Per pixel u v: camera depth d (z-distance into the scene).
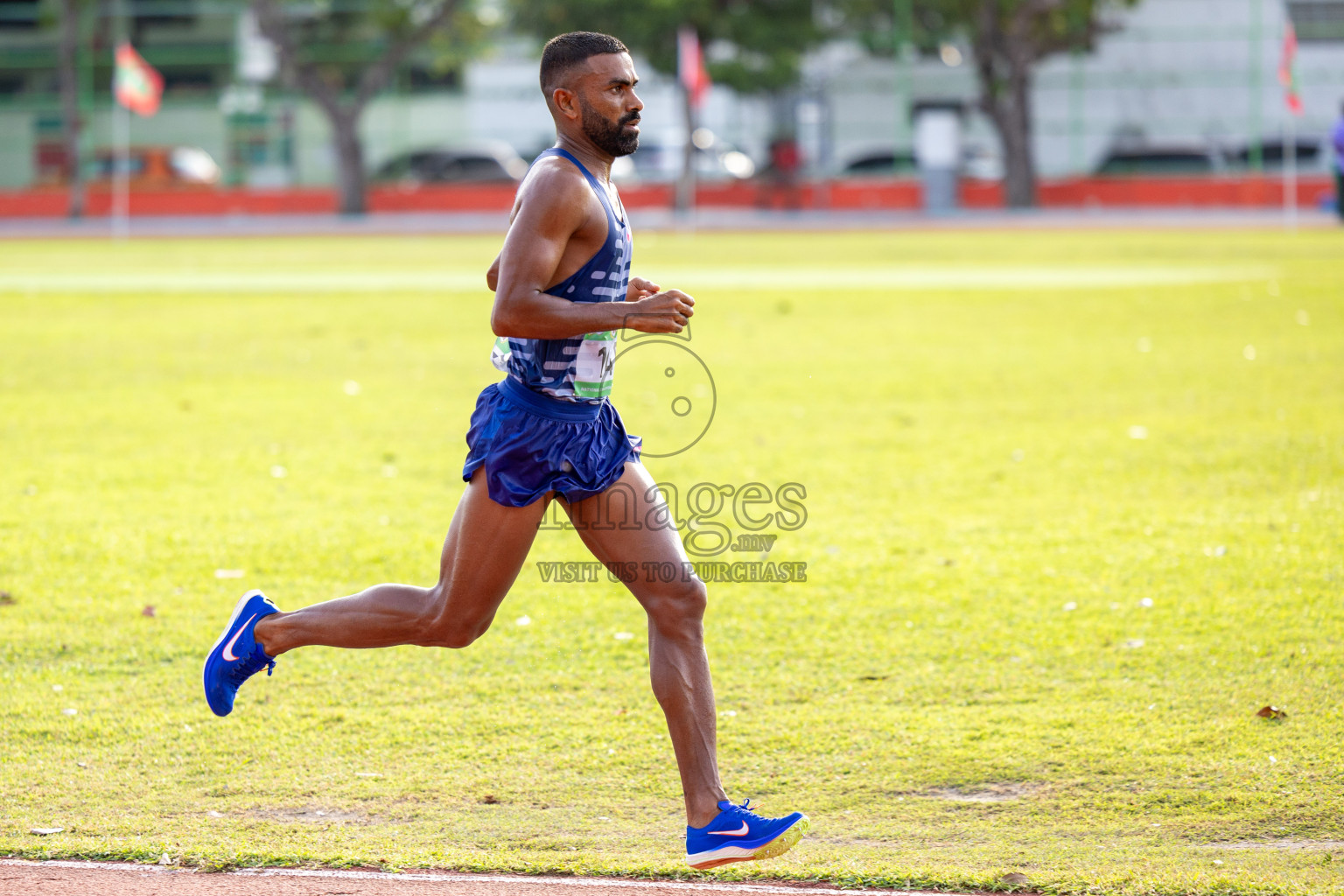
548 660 22.20
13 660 21.94
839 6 170.00
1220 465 34.72
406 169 183.75
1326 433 38.00
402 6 166.38
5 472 34.91
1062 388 46.41
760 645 22.75
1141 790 17.25
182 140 184.88
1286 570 26.02
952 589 25.44
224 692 16.16
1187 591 24.98
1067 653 22.09
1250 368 49.28
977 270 90.94
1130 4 161.62
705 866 14.71
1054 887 14.65
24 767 18.09
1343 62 168.50
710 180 174.12
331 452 37.38
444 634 15.39
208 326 64.69
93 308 72.38
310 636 15.81
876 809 16.94
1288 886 14.52
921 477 34.06
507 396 14.88
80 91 182.75
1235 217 145.88
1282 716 19.33
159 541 28.61
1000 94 168.62
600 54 14.42
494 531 14.88
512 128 188.88
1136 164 171.25
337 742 19.00
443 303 74.19
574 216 14.16
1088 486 32.84
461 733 19.33
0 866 15.16
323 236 143.38
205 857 15.34
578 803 17.17
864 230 140.25
